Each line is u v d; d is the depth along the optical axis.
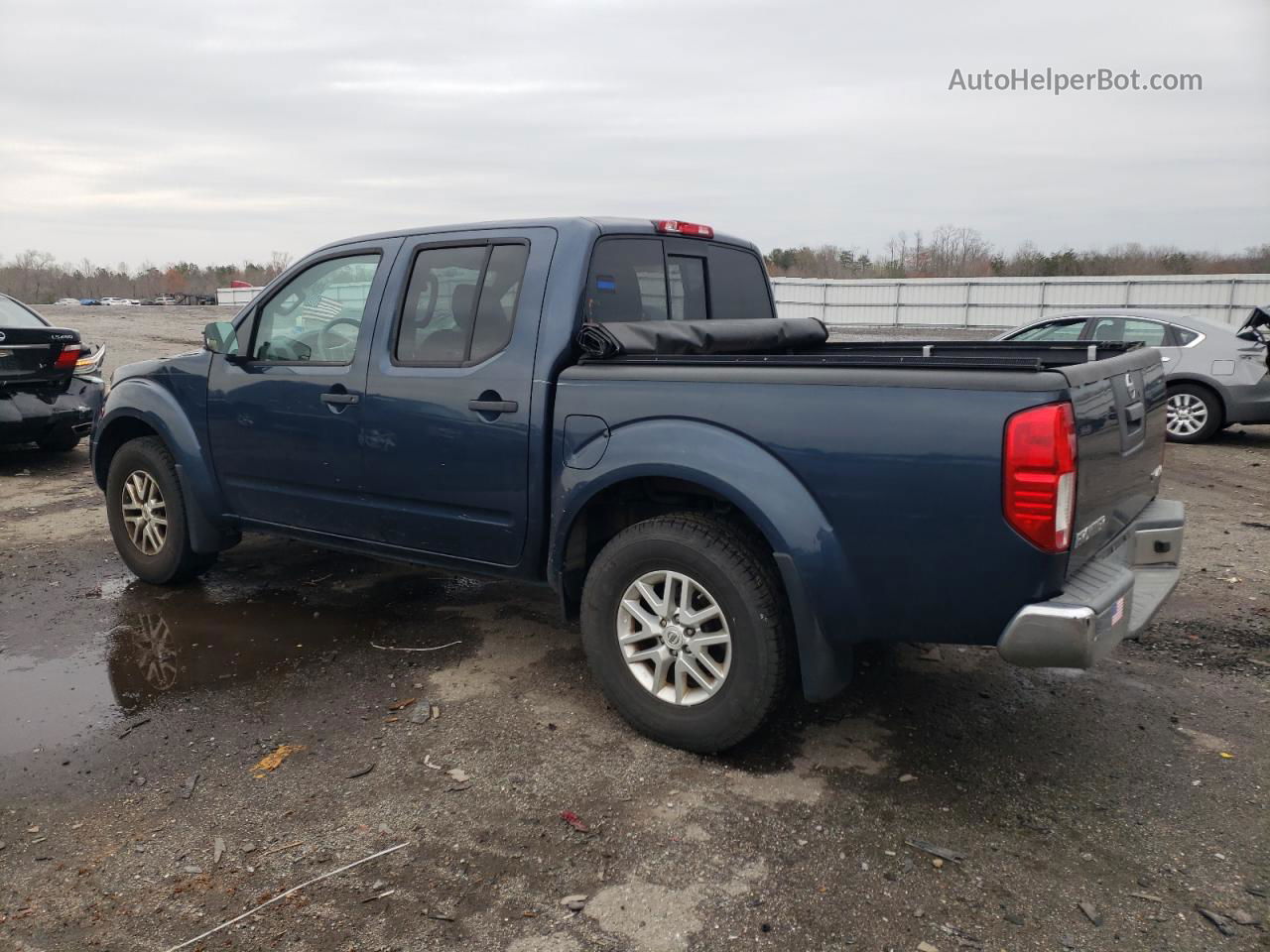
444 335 3.93
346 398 4.14
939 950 2.34
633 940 2.38
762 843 2.80
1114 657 4.24
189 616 4.79
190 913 2.48
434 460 3.90
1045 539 2.69
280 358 4.53
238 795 3.06
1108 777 3.19
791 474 3.05
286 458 4.45
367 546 4.33
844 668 3.18
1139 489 3.55
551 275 3.67
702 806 3.00
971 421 2.76
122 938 2.38
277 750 3.37
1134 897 2.54
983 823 2.91
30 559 5.83
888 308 33.91
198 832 2.86
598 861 2.71
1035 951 2.34
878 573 2.95
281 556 5.91
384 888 2.59
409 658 4.21
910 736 3.50
